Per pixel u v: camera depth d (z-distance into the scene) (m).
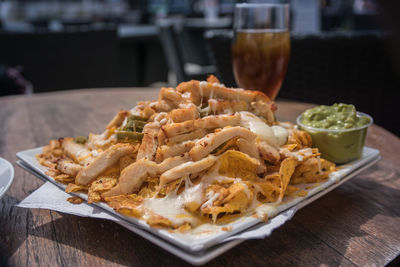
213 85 0.43
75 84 1.73
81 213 0.34
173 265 0.31
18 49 1.56
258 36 0.54
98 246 0.33
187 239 0.30
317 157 0.40
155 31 2.02
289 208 0.35
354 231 0.35
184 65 1.46
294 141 0.42
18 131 0.60
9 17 2.38
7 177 0.38
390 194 0.41
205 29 1.96
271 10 0.54
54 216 0.37
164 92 0.42
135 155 0.39
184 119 0.39
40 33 1.59
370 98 0.87
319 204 0.39
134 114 0.43
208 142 0.36
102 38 1.72
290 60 0.89
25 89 1.20
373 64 0.84
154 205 0.34
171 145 0.38
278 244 0.33
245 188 0.34
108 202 0.35
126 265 0.31
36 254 0.32
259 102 0.43
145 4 3.04
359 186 0.42
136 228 0.32
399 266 0.35
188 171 0.35
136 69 2.08
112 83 1.83
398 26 0.80
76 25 2.10
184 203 0.34
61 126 0.62
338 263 0.31
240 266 0.31
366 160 0.44
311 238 0.34
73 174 0.38
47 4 2.51
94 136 0.45
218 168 0.36
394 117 0.88
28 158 0.44
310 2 1.79
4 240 0.34
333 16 1.78
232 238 0.30
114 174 0.39
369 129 0.58
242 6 0.55
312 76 0.88
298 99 0.91
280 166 0.38
